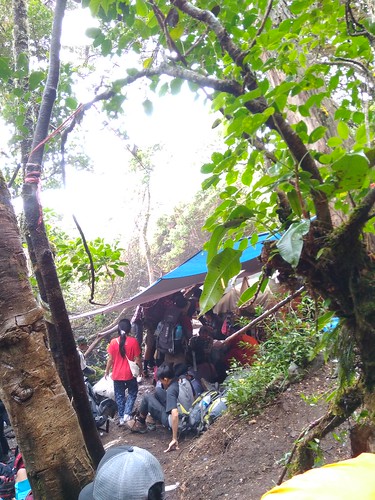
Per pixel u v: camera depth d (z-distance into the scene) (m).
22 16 4.05
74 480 2.43
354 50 2.48
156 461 2.25
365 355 1.69
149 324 8.93
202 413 6.20
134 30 2.56
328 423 2.15
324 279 1.64
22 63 2.57
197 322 9.77
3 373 2.42
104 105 2.43
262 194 1.90
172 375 6.75
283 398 5.46
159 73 2.26
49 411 2.43
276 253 1.69
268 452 4.86
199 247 17.64
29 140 3.37
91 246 5.61
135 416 7.12
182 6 2.12
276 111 1.81
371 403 1.70
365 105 2.18
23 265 2.50
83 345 8.09
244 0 2.46
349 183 1.60
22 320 2.42
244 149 2.00
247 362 6.77
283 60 2.21
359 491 0.92
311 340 5.73
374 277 1.61
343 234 1.57
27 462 2.43
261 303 6.39
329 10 2.50
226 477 4.78
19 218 4.04
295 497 0.93
